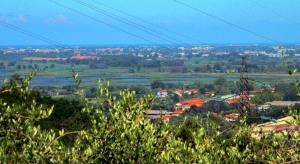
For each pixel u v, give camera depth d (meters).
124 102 6.38
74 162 5.80
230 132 7.43
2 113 5.76
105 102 6.43
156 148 6.24
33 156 5.60
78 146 6.04
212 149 6.75
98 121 6.32
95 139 6.09
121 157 6.09
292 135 7.10
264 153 7.13
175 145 6.38
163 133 6.35
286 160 7.07
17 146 5.74
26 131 5.73
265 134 7.27
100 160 6.04
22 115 5.84
